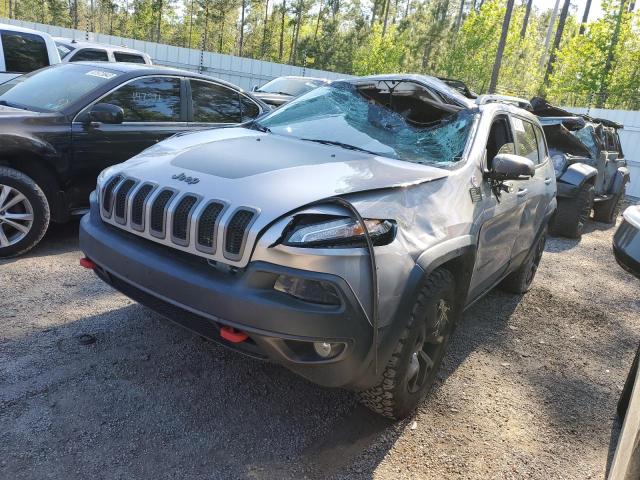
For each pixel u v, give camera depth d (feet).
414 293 8.61
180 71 19.29
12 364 10.06
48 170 15.43
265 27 148.56
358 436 9.52
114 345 11.21
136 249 8.96
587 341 15.64
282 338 7.62
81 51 35.06
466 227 10.25
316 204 8.08
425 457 9.25
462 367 12.82
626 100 77.25
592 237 31.76
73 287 13.74
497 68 81.15
